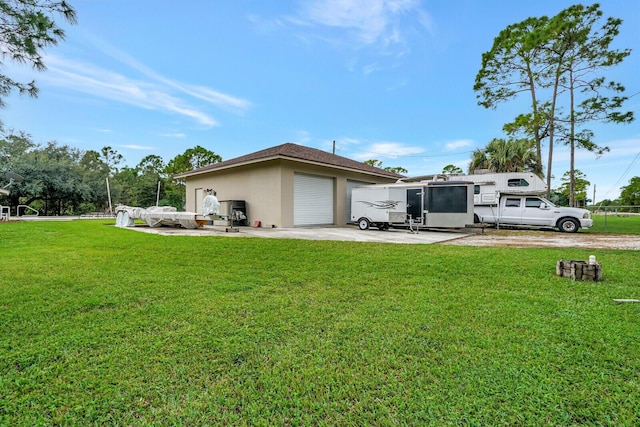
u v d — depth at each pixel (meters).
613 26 15.75
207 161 42.16
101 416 1.52
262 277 4.30
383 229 12.68
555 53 17.31
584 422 1.47
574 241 8.70
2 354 2.08
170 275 4.39
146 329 2.52
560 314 2.84
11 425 1.45
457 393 1.69
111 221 16.89
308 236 9.52
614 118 16.62
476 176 14.27
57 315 2.81
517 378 1.82
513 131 18.44
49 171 27.36
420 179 13.77
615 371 1.89
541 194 13.35
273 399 1.66
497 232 11.71
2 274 4.35
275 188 12.83
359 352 2.15
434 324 2.62
